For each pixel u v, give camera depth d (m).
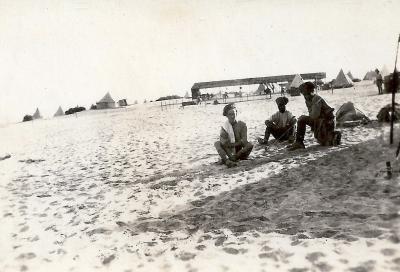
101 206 5.08
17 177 7.79
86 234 4.07
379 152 5.65
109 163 8.45
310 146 7.12
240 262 2.95
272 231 3.45
